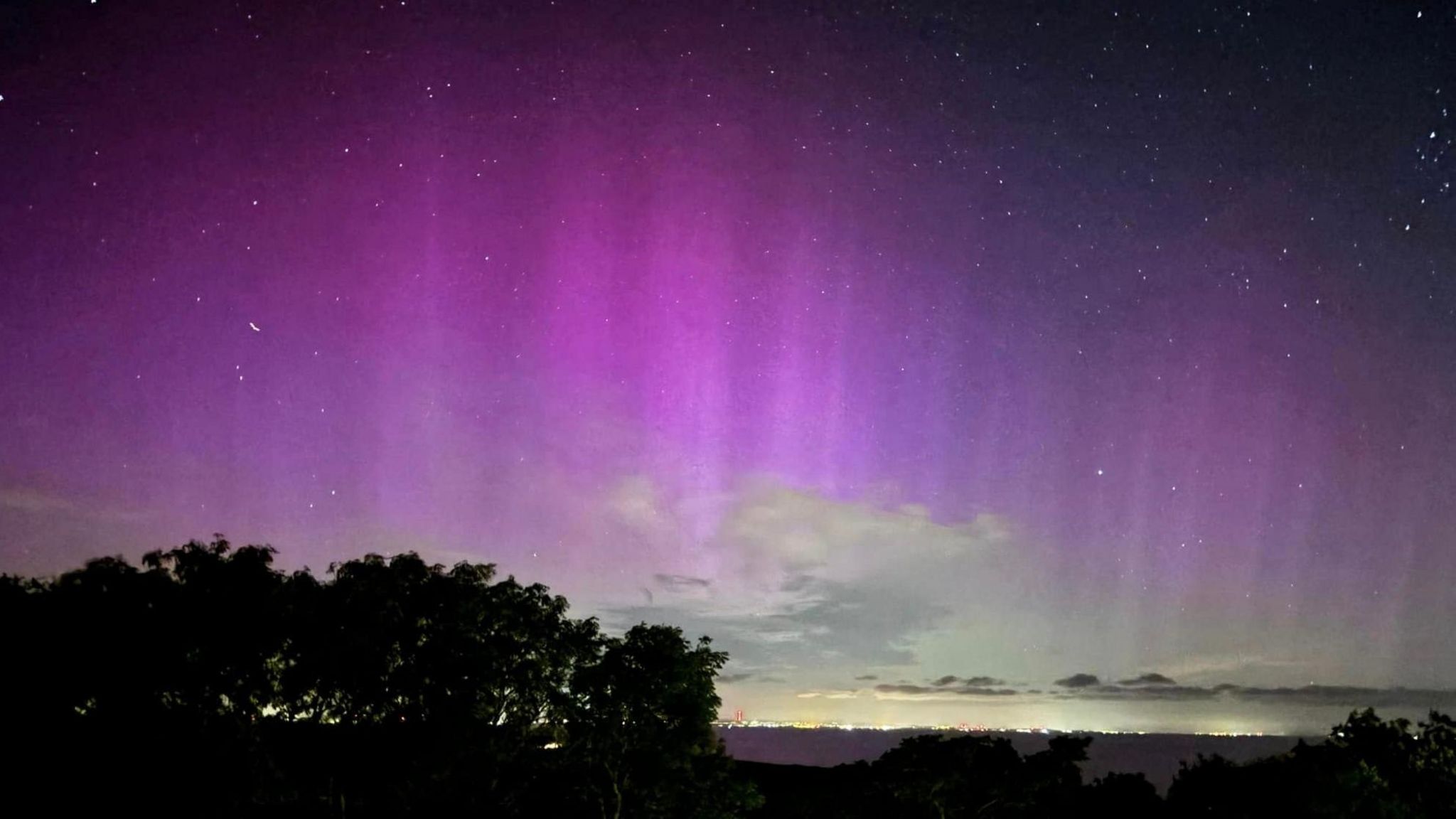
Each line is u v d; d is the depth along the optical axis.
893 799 27.42
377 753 18.14
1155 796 29.03
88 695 15.21
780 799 31.73
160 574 16.81
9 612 15.20
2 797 14.20
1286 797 24.56
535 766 20.30
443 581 19.41
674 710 20.88
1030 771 26.30
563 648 20.30
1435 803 24.66
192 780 15.14
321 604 17.98
